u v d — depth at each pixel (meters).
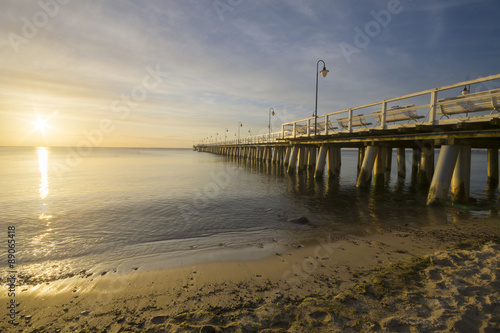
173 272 4.49
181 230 7.60
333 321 2.64
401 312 2.72
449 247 4.95
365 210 9.58
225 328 2.64
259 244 6.09
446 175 8.98
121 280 4.21
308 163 25.75
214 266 4.70
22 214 9.69
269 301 3.29
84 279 4.32
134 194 14.05
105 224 8.30
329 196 12.85
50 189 15.93
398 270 3.82
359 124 14.46
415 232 6.38
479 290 3.06
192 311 3.13
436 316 2.59
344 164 40.25
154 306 3.31
